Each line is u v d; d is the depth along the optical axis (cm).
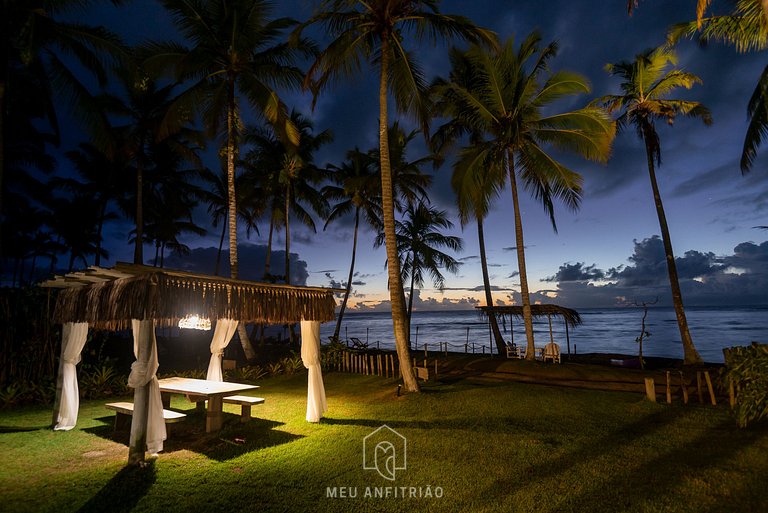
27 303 1118
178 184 2778
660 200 1653
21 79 1443
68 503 489
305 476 571
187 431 800
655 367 1702
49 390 1068
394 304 1131
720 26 1030
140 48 1434
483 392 1063
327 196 2666
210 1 1506
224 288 716
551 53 1570
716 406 877
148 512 468
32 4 1084
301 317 856
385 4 1108
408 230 2539
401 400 1037
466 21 1135
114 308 643
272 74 1641
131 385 629
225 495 512
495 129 1602
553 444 678
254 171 2503
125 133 2159
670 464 574
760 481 507
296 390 1274
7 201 2527
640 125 1664
